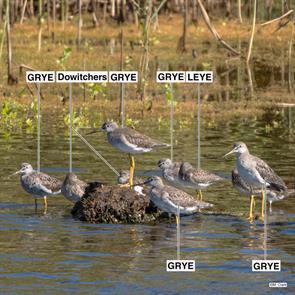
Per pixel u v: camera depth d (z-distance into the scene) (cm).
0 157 2417
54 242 1736
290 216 1944
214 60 4191
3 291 1463
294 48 4597
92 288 1480
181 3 5441
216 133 2766
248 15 5416
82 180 2147
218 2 5753
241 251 1684
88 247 1705
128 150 2031
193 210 1873
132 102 3188
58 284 1499
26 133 2742
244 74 3875
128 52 4238
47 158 2411
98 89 3117
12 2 4931
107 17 5350
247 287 1492
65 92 3362
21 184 2045
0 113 2958
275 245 1727
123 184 2009
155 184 1872
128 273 1557
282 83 3675
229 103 3244
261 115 3069
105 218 1900
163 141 2625
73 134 2734
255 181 1942
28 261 1616
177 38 4788
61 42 4538
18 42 4466
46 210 1988
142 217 1906
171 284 1503
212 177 2033
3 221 1883
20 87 3394
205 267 1592
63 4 5038
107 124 2062
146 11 3300
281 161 2391
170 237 1781
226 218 1930
